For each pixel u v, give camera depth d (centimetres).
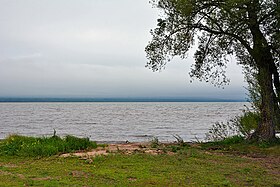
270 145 1744
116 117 8262
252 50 1822
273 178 1123
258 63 1836
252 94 1955
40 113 11062
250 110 2017
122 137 3625
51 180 1016
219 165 1296
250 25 1722
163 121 6456
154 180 1041
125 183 1008
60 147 1577
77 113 11112
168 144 1942
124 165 1252
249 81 1977
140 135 3847
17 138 1675
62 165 1258
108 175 1097
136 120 6869
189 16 1752
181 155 1480
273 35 1738
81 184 984
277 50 1773
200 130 4434
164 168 1210
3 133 4103
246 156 1544
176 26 1848
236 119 2289
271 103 1828
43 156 1459
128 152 1534
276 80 1892
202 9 1766
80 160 1345
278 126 1906
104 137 3622
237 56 2045
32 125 5494
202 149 1741
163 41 1912
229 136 2062
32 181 992
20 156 1455
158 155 1462
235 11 1652
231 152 1648
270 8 1673
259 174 1170
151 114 10006
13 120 6912
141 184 999
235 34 1805
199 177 1099
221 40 1933
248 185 1034
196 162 1338
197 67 2069
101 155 1427
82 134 3994
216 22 1784
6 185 941
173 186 989
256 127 1959
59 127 5106
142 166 1238
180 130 4462
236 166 1291
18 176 1065
